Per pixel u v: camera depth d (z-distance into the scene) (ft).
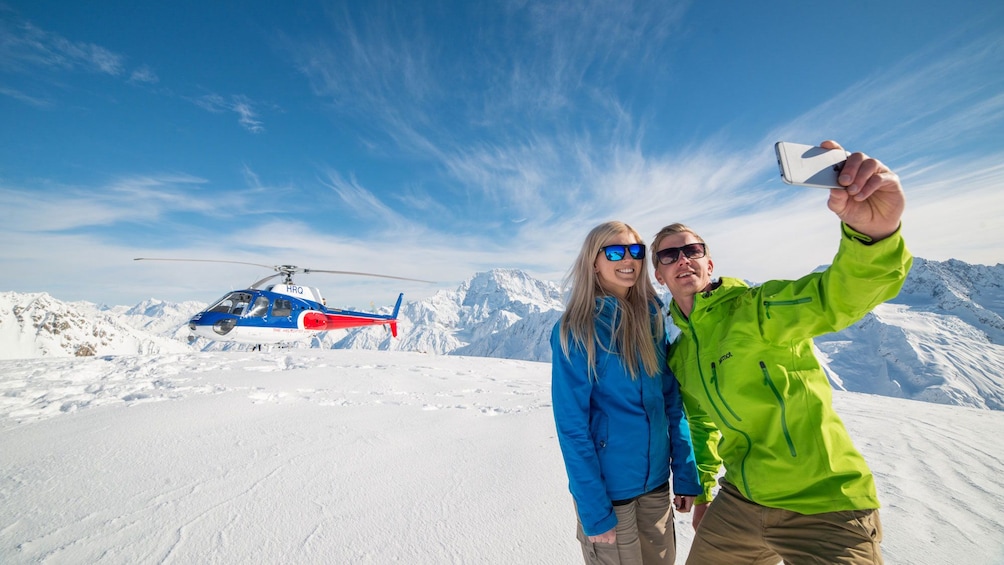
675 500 6.79
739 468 5.76
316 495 9.68
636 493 5.97
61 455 11.41
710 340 6.00
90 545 7.57
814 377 5.39
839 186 4.24
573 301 6.41
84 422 13.99
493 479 10.79
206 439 12.91
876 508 5.03
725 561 5.94
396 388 22.38
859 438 15.89
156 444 12.34
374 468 11.32
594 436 6.06
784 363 5.41
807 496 5.14
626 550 5.76
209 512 8.80
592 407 6.17
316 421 15.14
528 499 9.71
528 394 22.31
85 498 9.25
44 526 8.14
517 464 11.78
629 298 6.98
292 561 7.25
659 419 6.31
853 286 4.48
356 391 20.80
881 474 11.87
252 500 9.36
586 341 5.96
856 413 21.27
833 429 5.24
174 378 21.43
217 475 10.55
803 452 5.19
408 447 13.01
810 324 5.02
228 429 13.87
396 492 9.98
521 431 14.84
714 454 6.97
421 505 9.36
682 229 6.64
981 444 15.10
